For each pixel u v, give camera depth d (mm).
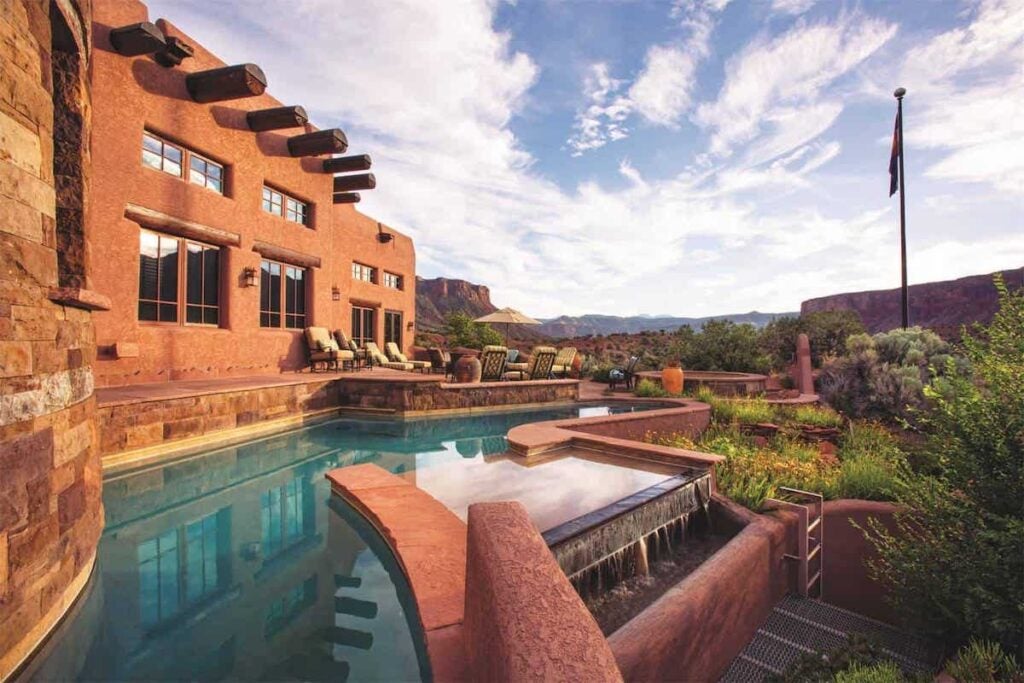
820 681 2791
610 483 4652
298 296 12344
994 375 3188
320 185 12703
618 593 3395
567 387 11969
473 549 1750
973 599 2918
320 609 2852
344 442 7371
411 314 20312
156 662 2357
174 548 3688
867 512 4539
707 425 8812
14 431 2066
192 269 9312
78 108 3062
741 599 3236
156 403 6035
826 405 9289
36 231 2277
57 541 2477
